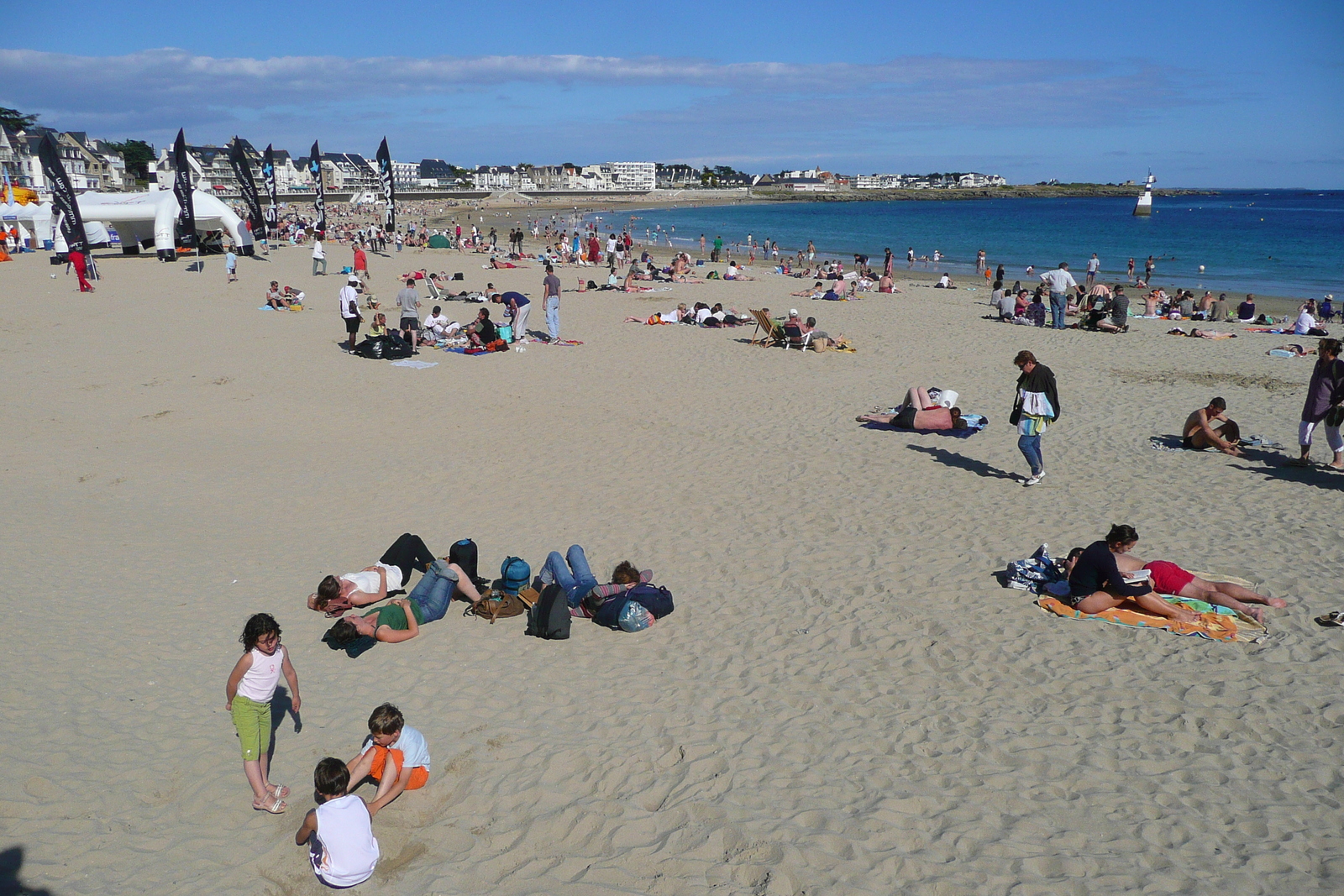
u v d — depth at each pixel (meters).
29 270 32.25
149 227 39.12
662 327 23.84
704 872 4.62
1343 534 9.05
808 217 135.38
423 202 171.88
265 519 10.38
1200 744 5.68
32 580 8.31
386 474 11.99
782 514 10.20
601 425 14.28
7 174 91.62
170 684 6.70
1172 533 9.23
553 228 91.06
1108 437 13.05
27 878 4.61
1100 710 6.12
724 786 5.38
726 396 16.09
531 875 4.69
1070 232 90.62
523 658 7.21
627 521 10.15
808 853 4.69
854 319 25.73
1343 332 24.02
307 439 13.62
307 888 4.68
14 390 15.85
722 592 8.27
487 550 9.34
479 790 5.46
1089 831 4.84
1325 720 5.88
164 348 19.81
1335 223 110.31
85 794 5.38
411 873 4.76
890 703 6.31
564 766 5.67
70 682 6.63
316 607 7.98
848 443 13.02
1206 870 4.51
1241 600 7.55
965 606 7.75
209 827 5.15
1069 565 8.02
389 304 27.66
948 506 10.31
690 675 6.83
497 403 15.73
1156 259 55.28
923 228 102.31
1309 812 4.98
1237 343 21.34
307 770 5.68
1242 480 10.91
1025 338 22.17
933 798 5.18
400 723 5.38
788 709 6.29
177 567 8.92
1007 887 4.40
